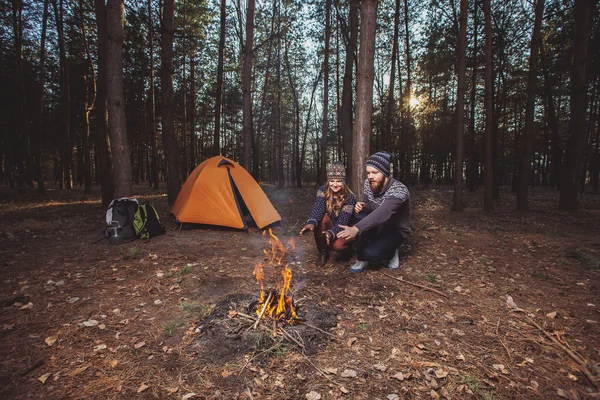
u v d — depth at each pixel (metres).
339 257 4.20
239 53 19.66
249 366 2.03
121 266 4.05
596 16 12.62
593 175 20.70
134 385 1.88
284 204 11.77
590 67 13.87
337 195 3.62
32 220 7.26
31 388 1.84
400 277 3.60
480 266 4.05
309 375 1.96
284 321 2.50
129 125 23.20
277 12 19.08
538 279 3.58
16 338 2.36
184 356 2.14
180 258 4.41
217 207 6.33
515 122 20.14
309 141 44.78
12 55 17.39
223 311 2.69
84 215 8.27
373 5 4.36
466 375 1.94
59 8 14.12
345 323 2.56
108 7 6.14
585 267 4.02
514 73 15.82
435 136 24.28
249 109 10.62
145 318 2.67
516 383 1.88
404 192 3.19
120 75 6.35
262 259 4.37
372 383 1.89
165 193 15.59
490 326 2.53
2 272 3.85
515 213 9.12
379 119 22.58
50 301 3.01
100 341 2.32
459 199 9.59
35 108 19.72
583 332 2.41
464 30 8.98
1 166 23.28
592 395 1.77
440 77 19.25
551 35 13.85
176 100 23.16
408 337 2.37
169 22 9.46
